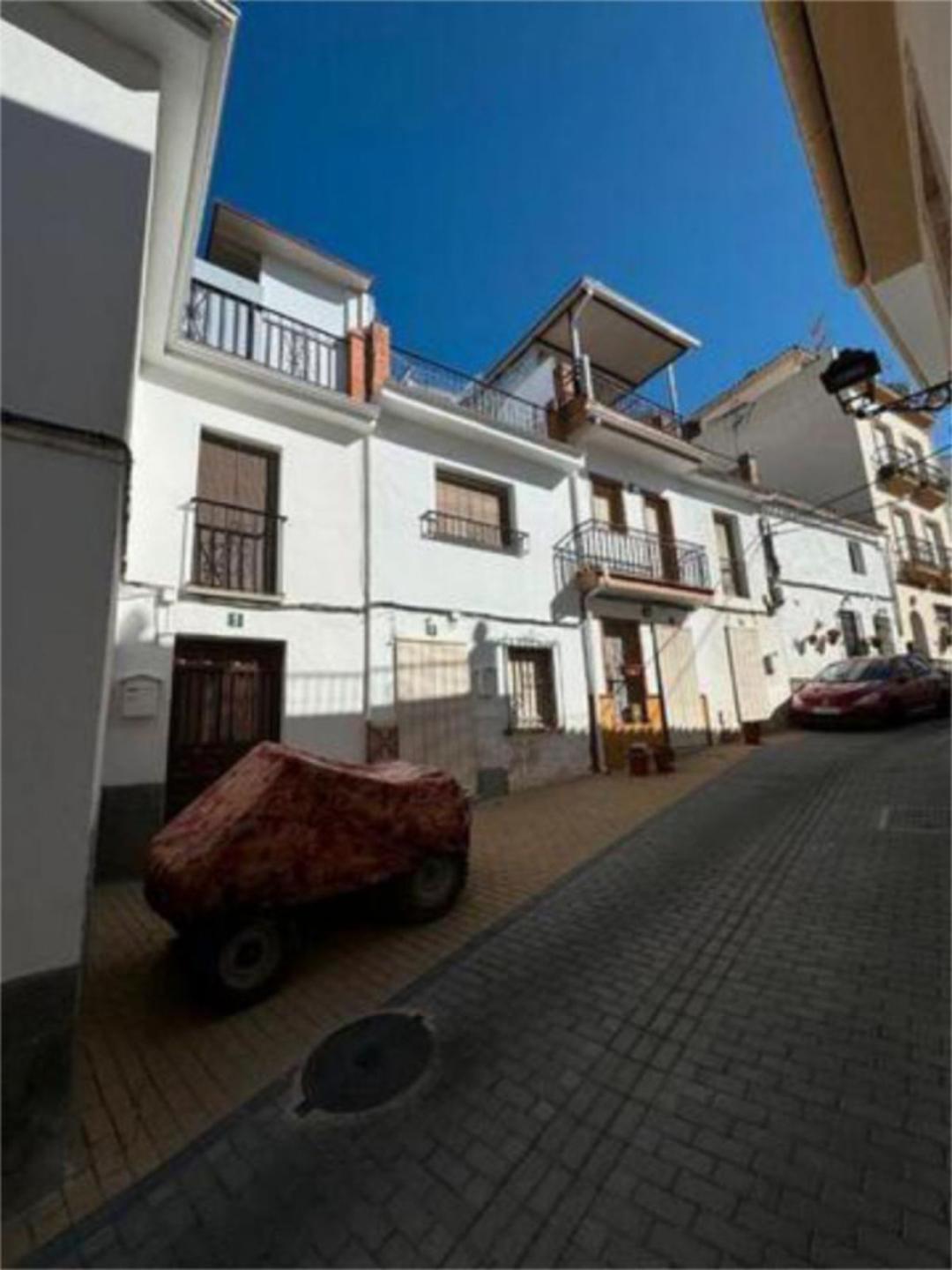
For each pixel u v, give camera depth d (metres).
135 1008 3.58
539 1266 1.86
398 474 9.02
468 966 3.83
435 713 8.57
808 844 5.28
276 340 8.77
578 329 12.59
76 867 2.46
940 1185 1.93
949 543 21.11
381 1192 2.21
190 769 6.79
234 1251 2.04
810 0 2.79
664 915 4.24
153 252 5.62
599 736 10.30
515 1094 2.64
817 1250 1.79
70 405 2.80
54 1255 2.07
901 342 5.30
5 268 2.85
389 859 4.31
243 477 7.82
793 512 15.76
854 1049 2.62
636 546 11.94
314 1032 3.28
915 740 9.38
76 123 3.29
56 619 2.55
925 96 2.48
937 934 3.46
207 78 4.05
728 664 13.02
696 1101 2.45
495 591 9.68
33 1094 2.30
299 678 7.54
